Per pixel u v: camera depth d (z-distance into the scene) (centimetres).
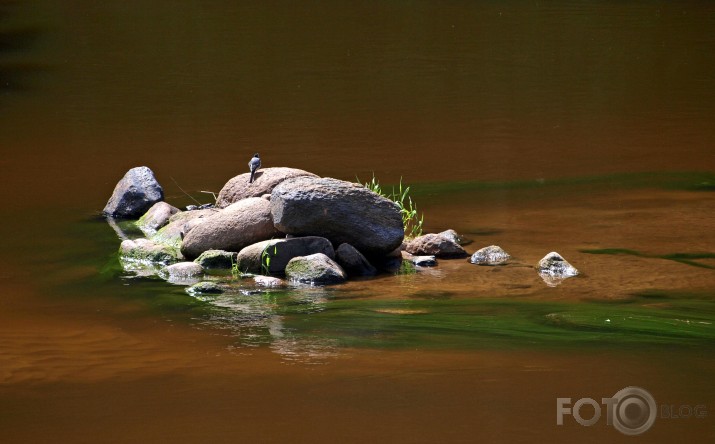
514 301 2366
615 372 1900
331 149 4241
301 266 2591
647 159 4072
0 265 2753
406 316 2258
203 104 5206
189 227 2886
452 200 3469
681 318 2228
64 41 6988
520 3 8594
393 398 1791
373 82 5738
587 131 4606
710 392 1806
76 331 2195
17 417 1730
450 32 7319
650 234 3017
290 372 1919
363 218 2706
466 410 1734
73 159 4094
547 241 2953
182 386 1858
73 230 3116
